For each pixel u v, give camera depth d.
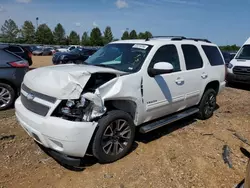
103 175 3.32
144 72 3.89
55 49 42.41
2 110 5.80
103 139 3.40
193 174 3.46
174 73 4.46
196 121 5.61
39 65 20.05
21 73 5.91
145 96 3.92
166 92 4.29
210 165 3.71
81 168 3.45
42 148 3.93
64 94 3.06
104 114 3.41
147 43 4.32
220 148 4.29
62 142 3.04
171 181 3.28
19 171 3.33
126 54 4.26
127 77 3.65
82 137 3.09
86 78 3.21
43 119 3.12
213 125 5.41
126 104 3.76
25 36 78.94
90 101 3.18
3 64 5.67
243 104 7.45
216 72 5.67
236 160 3.91
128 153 3.90
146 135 4.65
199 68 5.14
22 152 3.79
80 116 3.14
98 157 3.41
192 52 5.07
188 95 4.87
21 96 3.76
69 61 16.80
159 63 3.85
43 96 3.23
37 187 3.04
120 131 3.62
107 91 3.42
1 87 5.74
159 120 4.46
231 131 5.11
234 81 10.30
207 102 5.63
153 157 3.84
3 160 3.55
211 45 5.75
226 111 6.55
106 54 4.56
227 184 3.27
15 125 4.79
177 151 4.09
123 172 3.40
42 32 78.69
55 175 3.28
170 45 4.54
